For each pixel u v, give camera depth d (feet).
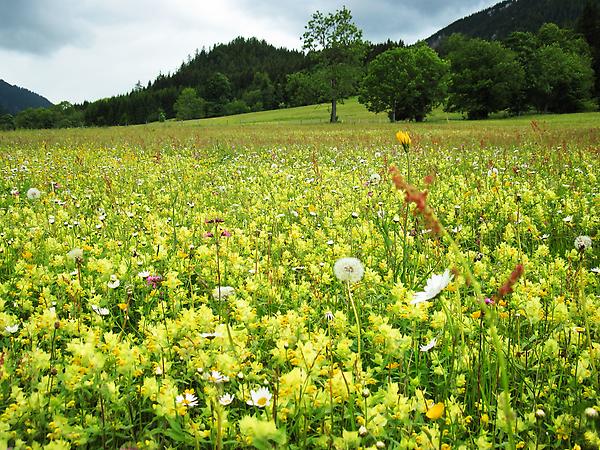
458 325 9.86
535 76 283.79
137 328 12.90
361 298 13.50
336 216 23.00
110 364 9.04
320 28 252.01
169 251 18.63
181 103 526.16
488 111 280.51
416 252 16.65
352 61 256.11
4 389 8.77
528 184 29.19
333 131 119.96
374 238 18.78
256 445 6.63
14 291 14.87
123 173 43.39
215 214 23.81
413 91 251.19
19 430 8.11
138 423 9.04
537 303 10.91
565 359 9.84
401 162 44.80
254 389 8.52
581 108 290.76
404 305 10.71
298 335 10.28
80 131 127.24
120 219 24.03
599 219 20.81
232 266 15.96
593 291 14.24
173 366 10.18
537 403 9.34
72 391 8.70
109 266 14.30
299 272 16.63
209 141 80.33
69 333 11.02
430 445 7.16
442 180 33.96
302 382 7.51
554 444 8.36
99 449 8.21
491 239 20.74
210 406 7.98
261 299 14.02
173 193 32.40
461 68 288.92
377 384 10.12
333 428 8.23
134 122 646.33
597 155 43.16
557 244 20.13
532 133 78.28
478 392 9.44
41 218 23.06
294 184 35.60
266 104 597.52
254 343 10.23
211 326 10.04
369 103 301.84
